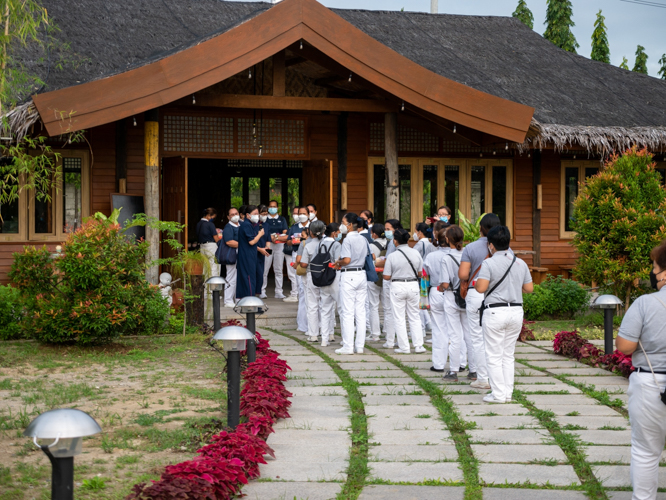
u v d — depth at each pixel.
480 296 7.06
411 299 9.14
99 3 15.13
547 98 15.62
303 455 5.02
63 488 3.13
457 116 11.86
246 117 14.27
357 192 15.16
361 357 8.89
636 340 3.78
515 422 5.89
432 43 17.14
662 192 11.73
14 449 5.11
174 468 4.12
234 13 16.33
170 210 13.04
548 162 16.16
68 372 7.77
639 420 3.78
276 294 13.87
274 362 6.96
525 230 16.06
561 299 12.41
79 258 8.67
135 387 7.03
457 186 15.85
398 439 5.41
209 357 8.56
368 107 12.15
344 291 9.08
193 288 10.43
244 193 17.91
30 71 12.27
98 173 13.06
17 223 12.71
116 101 9.88
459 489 4.38
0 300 9.75
